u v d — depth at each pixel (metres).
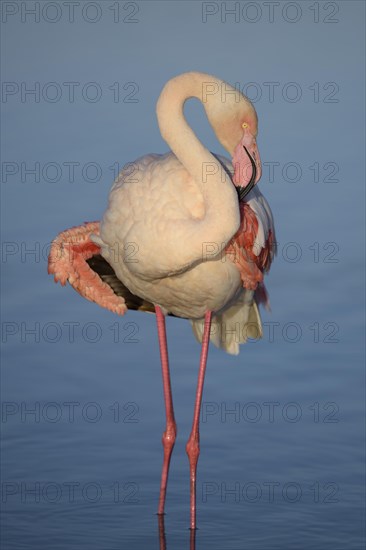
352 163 19.00
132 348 12.66
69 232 10.43
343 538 8.76
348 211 16.89
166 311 10.64
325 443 10.42
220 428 10.85
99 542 8.73
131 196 9.66
